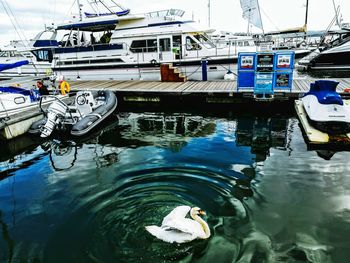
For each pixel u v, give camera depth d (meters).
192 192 5.12
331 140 7.19
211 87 12.42
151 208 4.66
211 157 6.75
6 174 6.45
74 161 6.99
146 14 15.50
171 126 9.78
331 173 5.78
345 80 13.17
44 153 7.75
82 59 16.70
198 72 14.80
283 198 4.88
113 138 8.71
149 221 4.33
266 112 10.90
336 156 6.65
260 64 10.52
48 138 9.02
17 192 5.54
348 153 6.81
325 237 3.91
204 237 3.76
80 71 16.95
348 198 4.85
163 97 12.54
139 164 6.50
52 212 4.73
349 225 4.14
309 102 8.91
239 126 9.41
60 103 9.34
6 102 10.00
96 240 3.96
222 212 4.49
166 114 11.40
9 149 8.22
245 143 7.74
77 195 5.24
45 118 9.76
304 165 6.19
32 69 20.14
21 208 4.93
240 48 14.95
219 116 10.73
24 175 6.34
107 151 7.58
